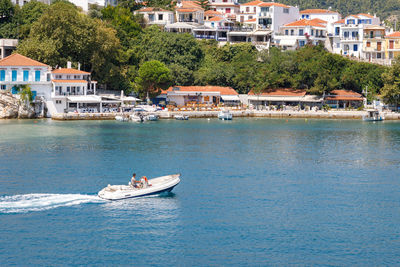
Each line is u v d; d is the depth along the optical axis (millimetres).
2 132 147625
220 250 61312
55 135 144000
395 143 139375
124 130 159625
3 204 75875
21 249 61062
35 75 183500
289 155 118438
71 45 193375
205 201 78812
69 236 64812
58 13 191750
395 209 75938
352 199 80875
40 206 75375
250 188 86625
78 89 191875
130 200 78625
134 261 58438
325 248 62000
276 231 66812
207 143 134875
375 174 98562
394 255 60312
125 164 104125
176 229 67188
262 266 57500
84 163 104312
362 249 61844
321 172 99938
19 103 181500
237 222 69812
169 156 114125
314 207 76438
